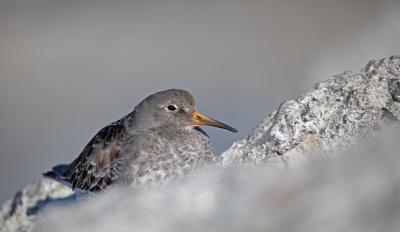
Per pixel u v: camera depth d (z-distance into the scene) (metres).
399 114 8.33
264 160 9.48
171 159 11.28
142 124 11.94
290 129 9.30
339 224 5.02
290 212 5.45
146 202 6.50
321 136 8.98
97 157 11.91
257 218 5.59
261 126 10.17
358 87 8.98
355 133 8.58
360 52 37.31
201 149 11.90
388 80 8.73
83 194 12.23
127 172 11.12
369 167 5.35
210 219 5.99
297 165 8.87
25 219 13.78
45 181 14.80
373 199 5.00
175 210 6.22
